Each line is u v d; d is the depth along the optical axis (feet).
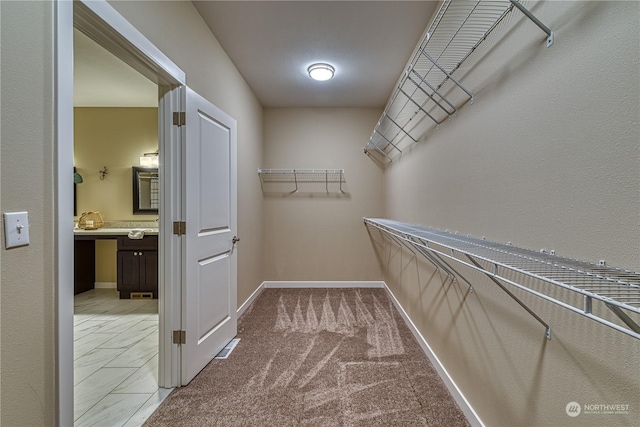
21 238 2.71
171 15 5.35
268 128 12.72
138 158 12.81
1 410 2.60
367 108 12.73
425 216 6.90
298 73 9.45
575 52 2.58
